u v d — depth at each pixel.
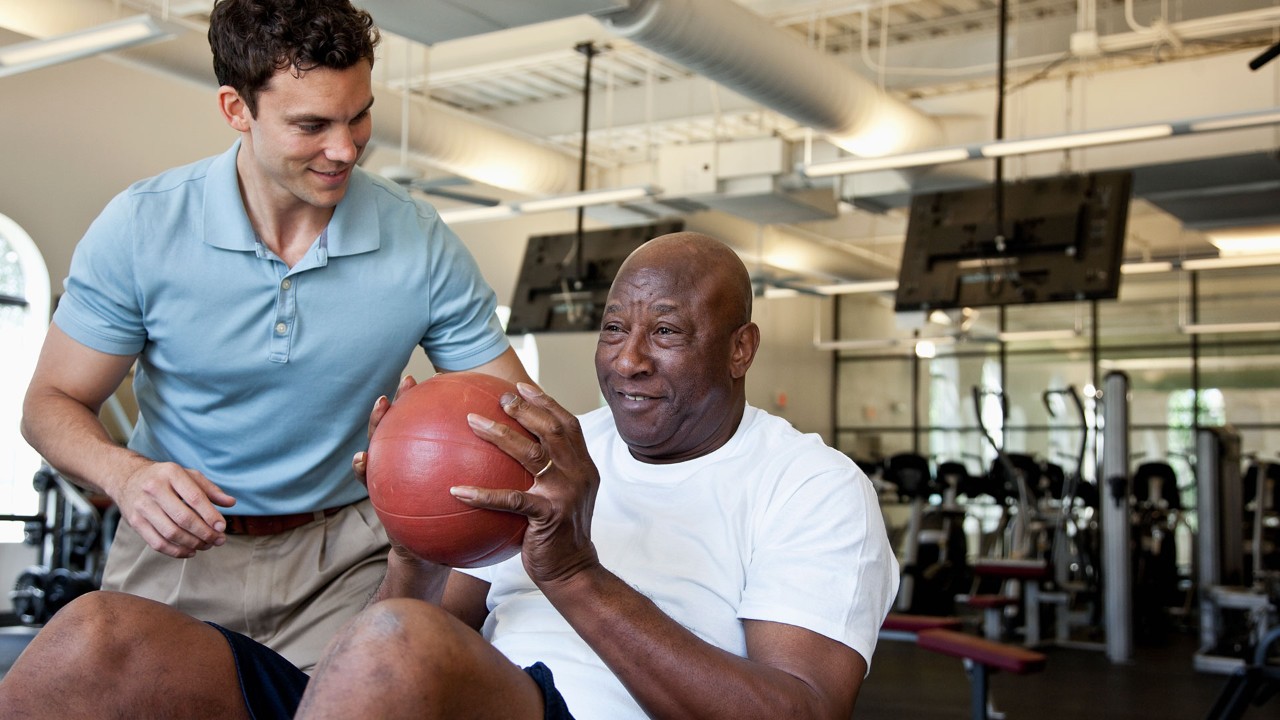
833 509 1.46
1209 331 11.27
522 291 9.13
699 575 1.49
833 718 1.33
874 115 6.82
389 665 1.03
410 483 1.23
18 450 7.76
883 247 14.12
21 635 7.04
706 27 5.27
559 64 8.62
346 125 1.62
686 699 1.22
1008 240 6.94
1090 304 14.06
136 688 1.34
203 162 1.85
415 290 1.91
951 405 14.85
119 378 1.88
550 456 1.20
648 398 1.54
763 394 14.12
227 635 1.43
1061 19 7.53
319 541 1.96
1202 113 7.23
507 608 1.56
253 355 1.81
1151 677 6.69
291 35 1.54
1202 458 7.49
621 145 10.48
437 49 8.36
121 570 1.98
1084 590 8.66
